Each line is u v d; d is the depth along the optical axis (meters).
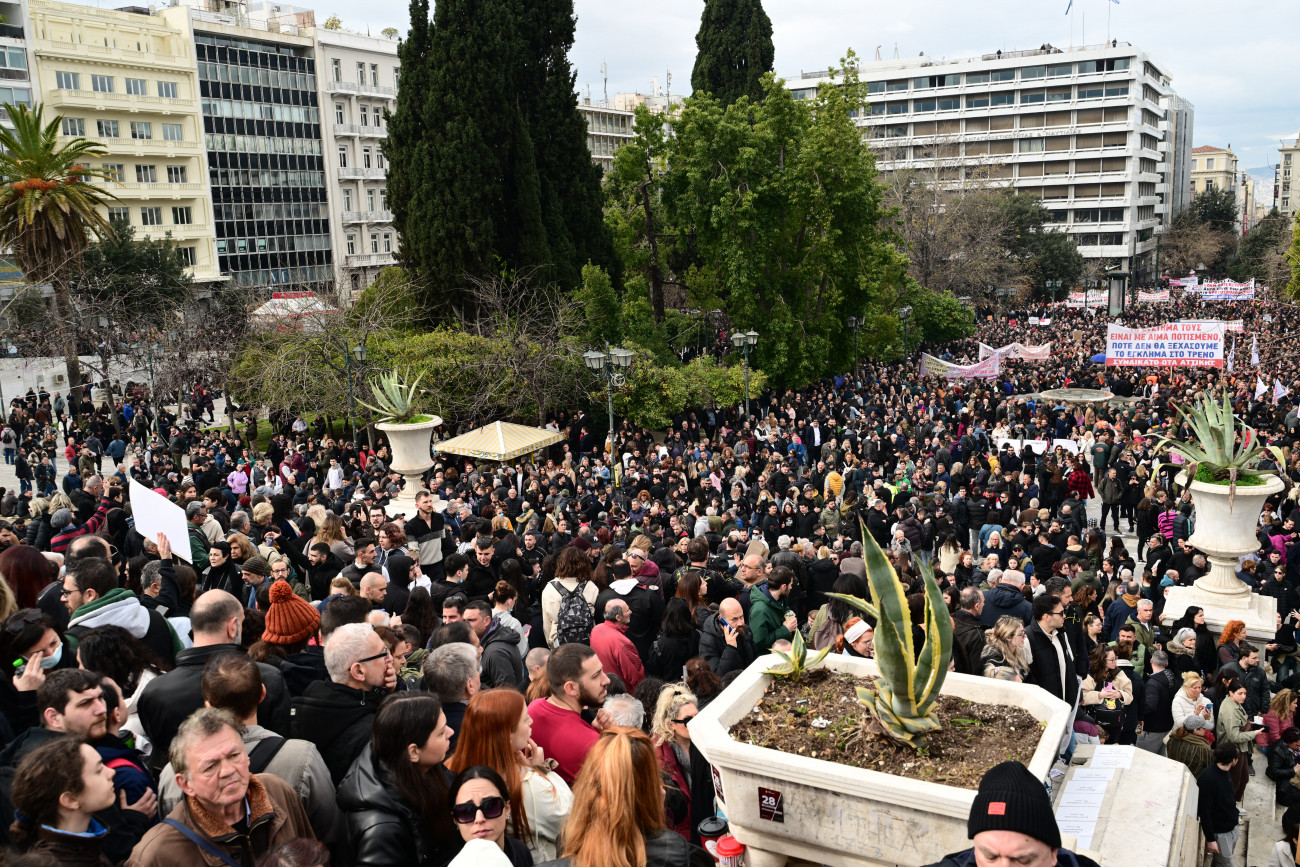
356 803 3.82
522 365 27.61
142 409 33.31
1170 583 14.20
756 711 4.98
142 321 38.06
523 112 34.72
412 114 32.94
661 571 10.59
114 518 12.54
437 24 32.06
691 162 35.62
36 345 36.78
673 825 5.05
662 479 20.53
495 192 32.41
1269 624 12.45
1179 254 105.06
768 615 8.08
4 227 36.56
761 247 35.62
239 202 66.88
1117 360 32.66
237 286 40.62
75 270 38.22
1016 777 2.76
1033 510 15.83
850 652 7.11
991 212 69.81
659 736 5.45
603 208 39.34
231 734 3.53
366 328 28.38
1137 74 103.44
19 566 6.99
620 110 116.12
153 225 62.00
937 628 4.38
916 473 20.36
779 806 4.33
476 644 6.07
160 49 62.88
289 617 5.83
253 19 71.62
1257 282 89.19
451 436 28.45
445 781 3.92
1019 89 109.25
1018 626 7.06
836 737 4.58
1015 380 38.22
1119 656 9.67
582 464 22.75
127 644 5.32
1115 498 20.80
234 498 17.38
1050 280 85.69
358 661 4.66
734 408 32.84
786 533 17.47
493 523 13.84
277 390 27.19
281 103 69.19
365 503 16.33
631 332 33.41
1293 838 6.77
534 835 4.26
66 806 3.37
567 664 5.10
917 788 3.97
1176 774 5.53
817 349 37.25
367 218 75.44
